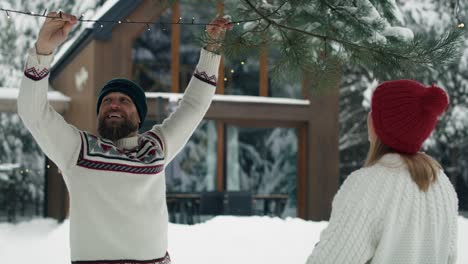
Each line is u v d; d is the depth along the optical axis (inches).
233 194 478.3
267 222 371.2
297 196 536.4
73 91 548.7
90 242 99.6
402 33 160.1
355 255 76.5
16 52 781.9
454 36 147.0
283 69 152.4
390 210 77.5
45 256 306.5
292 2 151.3
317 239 329.4
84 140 100.8
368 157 85.3
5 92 527.2
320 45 156.3
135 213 101.4
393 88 81.8
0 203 675.4
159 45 502.6
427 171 80.4
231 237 326.6
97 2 695.1
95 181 99.3
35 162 719.7
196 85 123.2
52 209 609.0
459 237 334.3
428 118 80.4
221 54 133.1
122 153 102.7
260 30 146.9
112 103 109.7
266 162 531.5
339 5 157.3
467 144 759.7
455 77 703.1
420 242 79.7
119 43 483.8
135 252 101.3
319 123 532.7
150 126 500.1
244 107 517.3
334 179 532.1
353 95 773.3
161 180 108.0
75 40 502.3
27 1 778.2
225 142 523.2
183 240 319.0
